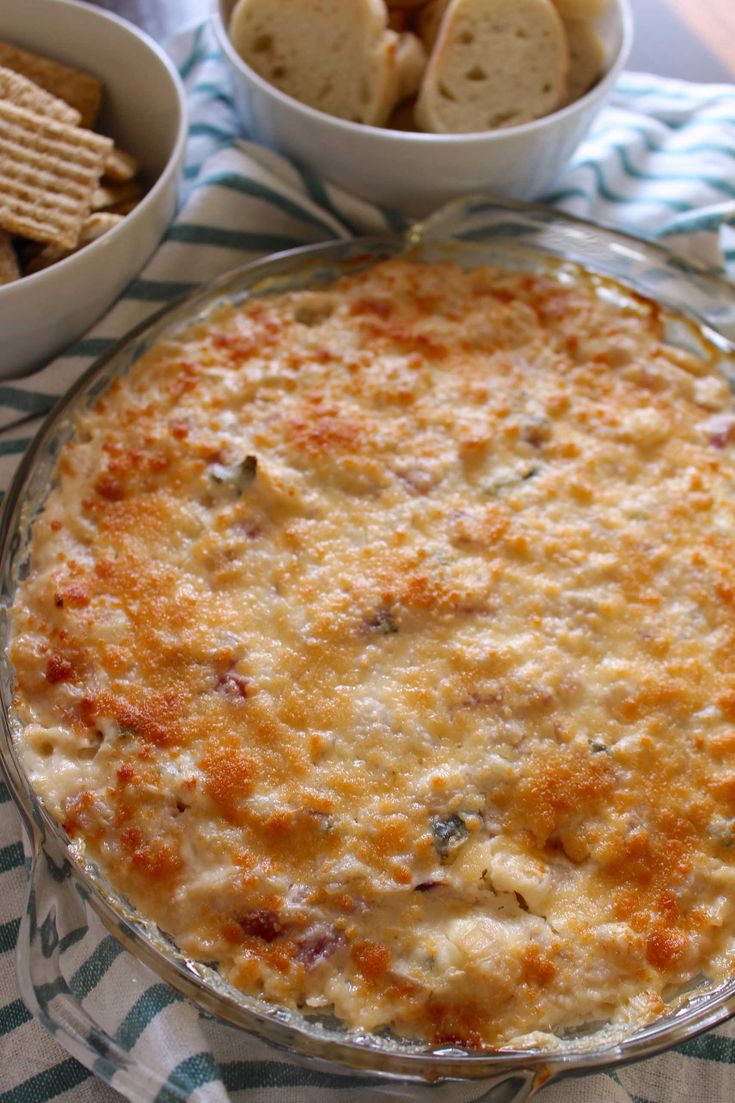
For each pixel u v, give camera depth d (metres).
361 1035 0.52
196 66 0.77
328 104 0.70
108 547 0.58
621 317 0.66
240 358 0.63
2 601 0.57
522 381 0.64
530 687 0.56
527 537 0.59
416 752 0.55
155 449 0.60
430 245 0.67
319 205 0.70
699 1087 0.56
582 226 0.69
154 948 0.52
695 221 0.72
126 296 0.67
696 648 0.58
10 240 0.64
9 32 0.68
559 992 0.53
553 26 0.67
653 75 0.80
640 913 0.54
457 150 0.67
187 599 0.57
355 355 0.63
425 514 0.60
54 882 0.54
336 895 0.53
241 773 0.54
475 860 0.54
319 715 0.55
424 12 0.72
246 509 0.59
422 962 0.53
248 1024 0.52
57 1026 0.52
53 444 0.60
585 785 0.55
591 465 0.61
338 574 0.58
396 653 0.57
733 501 0.61
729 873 0.54
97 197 0.66
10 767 0.54
